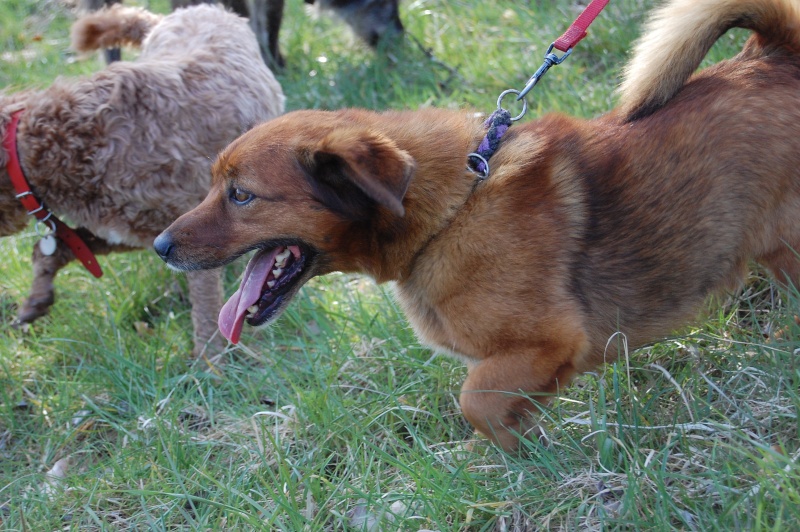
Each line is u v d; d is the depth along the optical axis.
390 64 2.14
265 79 1.71
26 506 1.37
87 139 1.52
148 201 1.55
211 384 1.54
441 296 1.28
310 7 2.38
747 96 1.28
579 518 1.23
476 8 2.27
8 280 1.76
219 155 1.31
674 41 1.30
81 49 1.82
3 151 1.52
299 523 1.26
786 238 1.30
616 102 1.74
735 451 1.24
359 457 1.35
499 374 1.27
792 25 1.31
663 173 1.28
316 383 1.47
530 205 1.27
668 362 1.39
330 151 1.23
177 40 1.69
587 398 1.38
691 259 1.29
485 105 1.85
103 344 1.59
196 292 1.59
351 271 1.32
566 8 2.07
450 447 1.36
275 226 1.28
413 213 1.27
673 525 1.21
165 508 1.34
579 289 1.28
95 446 1.48
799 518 1.15
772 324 1.38
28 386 1.60
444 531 1.23
